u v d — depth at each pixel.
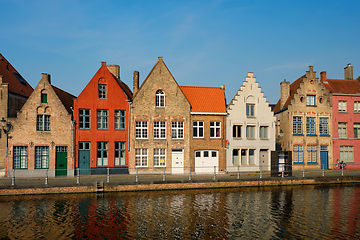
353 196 21.83
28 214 16.97
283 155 27.30
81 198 20.55
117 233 14.27
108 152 28.17
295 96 33.28
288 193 22.75
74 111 27.73
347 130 34.34
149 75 29.12
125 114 28.84
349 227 15.29
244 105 31.00
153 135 28.92
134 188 22.92
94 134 27.94
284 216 17.02
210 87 32.31
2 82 27.58
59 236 13.86
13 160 26.27
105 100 28.42
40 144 26.69
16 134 26.36
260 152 31.30
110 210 17.83
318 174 29.00
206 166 27.64
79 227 15.02
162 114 29.09
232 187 24.78
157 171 28.67
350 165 33.88
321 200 20.59
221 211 17.86
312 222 16.03
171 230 14.71
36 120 26.73
